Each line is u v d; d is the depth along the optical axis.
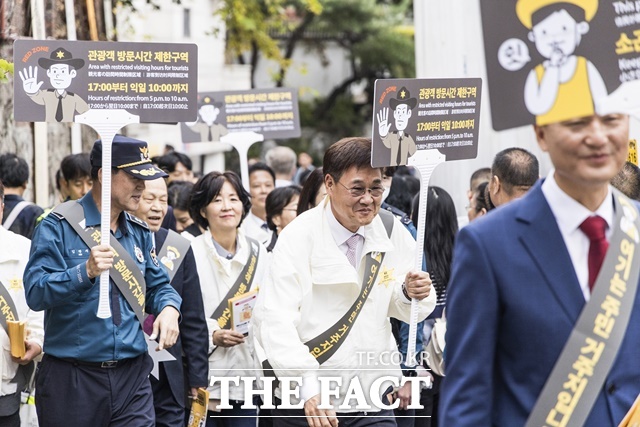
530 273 5.09
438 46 15.57
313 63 65.56
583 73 4.97
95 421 8.15
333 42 64.12
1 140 15.98
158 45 8.43
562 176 5.12
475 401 5.06
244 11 35.19
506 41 5.00
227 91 15.38
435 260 9.67
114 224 8.34
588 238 5.11
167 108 8.48
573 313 5.05
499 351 5.17
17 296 9.11
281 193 11.77
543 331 5.04
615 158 5.00
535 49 4.98
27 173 12.94
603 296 4.99
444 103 8.47
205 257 10.09
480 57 15.11
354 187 7.89
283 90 15.46
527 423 5.02
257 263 10.16
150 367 8.50
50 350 8.17
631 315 5.07
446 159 8.50
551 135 5.02
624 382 5.06
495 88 5.03
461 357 5.12
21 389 9.26
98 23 19.20
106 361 8.11
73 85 8.32
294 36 56.97
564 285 5.07
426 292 8.15
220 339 9.83
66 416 8.12
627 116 5.00
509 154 9.41
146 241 8.57
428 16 15.71
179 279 9.41
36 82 8.28
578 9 4.97
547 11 4.97
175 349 9.38
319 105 59.81
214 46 45.00
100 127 8.24
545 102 4.98
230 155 51.75
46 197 16.58
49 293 7.83
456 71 15.34
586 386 4.98
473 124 8.65
